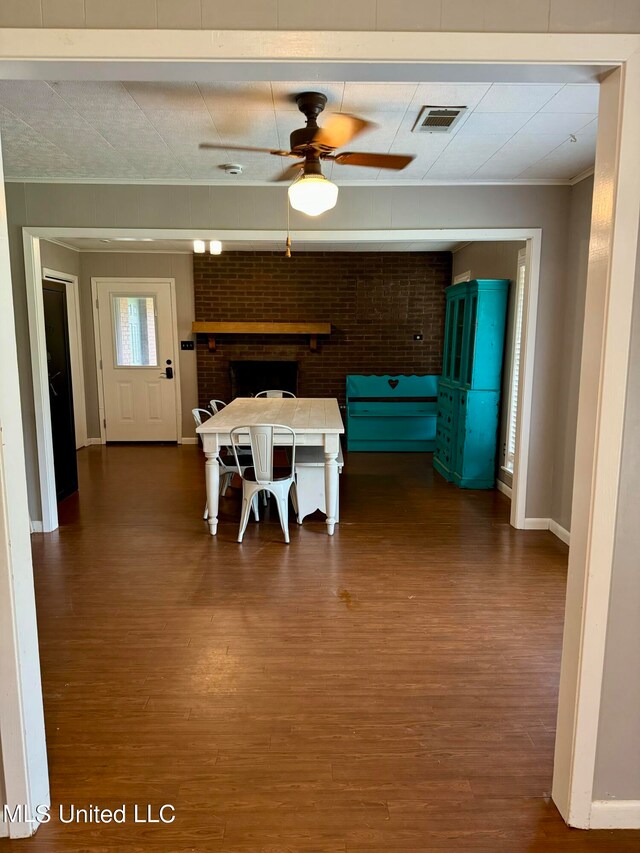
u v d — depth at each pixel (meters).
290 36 1.36
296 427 3.84
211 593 3.06
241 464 4.52
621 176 1.39
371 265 6.88
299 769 1.81
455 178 3.71
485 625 2.73
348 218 3.86
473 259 6.03
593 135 2.90
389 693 2.21
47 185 3.78
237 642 2.57
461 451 5.23
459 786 1.76
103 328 6.93
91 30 1.35
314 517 4.38
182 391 7.10
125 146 3.11
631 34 1.36
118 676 2.31
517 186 3.77
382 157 2.74
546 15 1.36
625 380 1.46
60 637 2.61
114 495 4.95
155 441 7.18
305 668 2.37
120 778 1.78
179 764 1.83
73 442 5.05
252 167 3.48
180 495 4.94
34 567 3.40
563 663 1.66
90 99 2.45
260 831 1.59
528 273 3.88
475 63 1.38
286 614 2.83
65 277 6.40
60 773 1.80
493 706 2.14
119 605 2.92
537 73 1.43
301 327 6.79
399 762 1.85
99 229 3.84
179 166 3.47
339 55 1.37
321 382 7.12
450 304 5.66
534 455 4.04
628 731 1.59
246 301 6.91
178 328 6.96
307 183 2.55
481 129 2.82
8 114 2.63
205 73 1.44
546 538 3.94
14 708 1.54
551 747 1.93
